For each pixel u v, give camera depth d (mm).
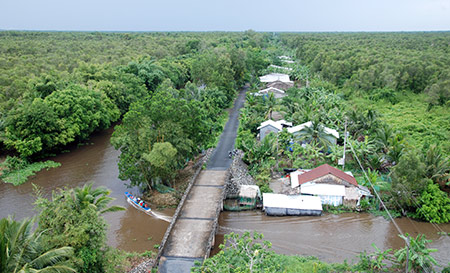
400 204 29438
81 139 50000
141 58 82938
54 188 36156
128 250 25516
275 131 45000
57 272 16188
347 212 30344
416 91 70062
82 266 18219
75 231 17844
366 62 79062
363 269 22516
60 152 46656
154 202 32469
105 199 21375
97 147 49188
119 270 21688
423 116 56125
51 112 42656
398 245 25875
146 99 34312
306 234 27406
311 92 62344
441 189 31828
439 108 58281
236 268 18016
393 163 36469
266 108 53250
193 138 35312
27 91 48875
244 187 32219
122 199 33344
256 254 19109
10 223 17828
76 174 39750
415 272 22062
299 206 29859
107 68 66812
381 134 38375
